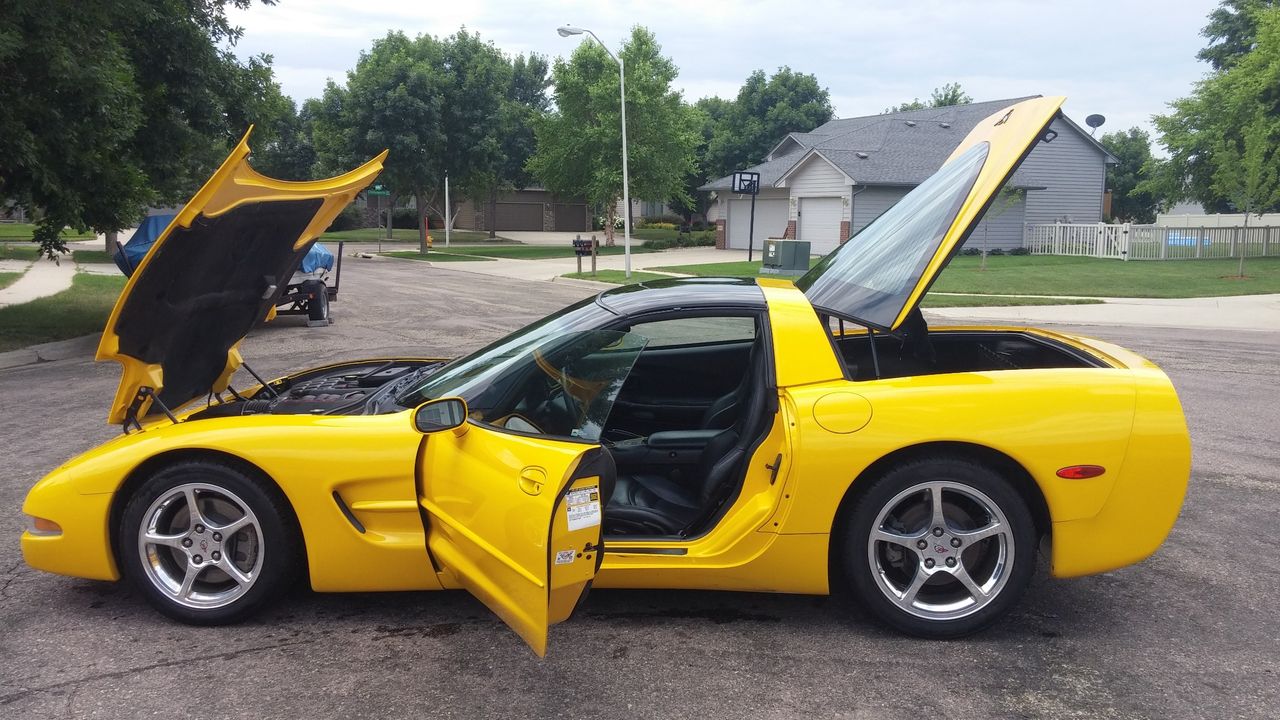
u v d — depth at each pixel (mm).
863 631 3652
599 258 35969
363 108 41594
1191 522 5016
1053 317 15836
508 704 3100
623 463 4051
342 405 3982
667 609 3859
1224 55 40844
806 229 35156
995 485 3416
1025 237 34469
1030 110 3670
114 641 3551
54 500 3641
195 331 4074
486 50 44781
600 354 3422
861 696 3148
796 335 3613
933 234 3562
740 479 3615
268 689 3189
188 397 4359
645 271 27844
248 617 3678
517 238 56219
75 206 12141
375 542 3520
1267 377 9555
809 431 3400
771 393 3564
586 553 3025
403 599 3959
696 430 4312
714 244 44969
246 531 3627
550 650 3488
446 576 3586
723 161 53625
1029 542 3461
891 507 3467
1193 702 3119
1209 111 31703
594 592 4039
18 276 22875
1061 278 23234
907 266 3588
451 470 3350
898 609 3523
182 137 14945
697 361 4625
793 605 3896
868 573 3508
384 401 3830
